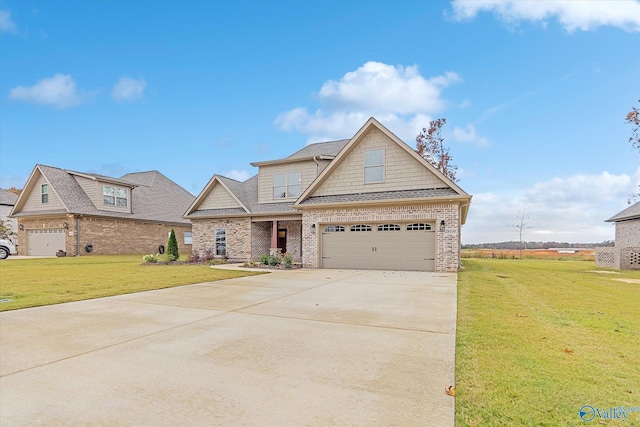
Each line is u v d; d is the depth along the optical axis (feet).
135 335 16.40
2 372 12.00
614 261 60.59
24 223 85.71
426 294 27.66
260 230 68.33
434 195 45.98
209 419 8.89
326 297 26.53
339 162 52.80
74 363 12.81
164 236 99.76
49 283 34.60
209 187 70.38
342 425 8.59
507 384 10.80
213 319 19.58
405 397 10.06
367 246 49.52
